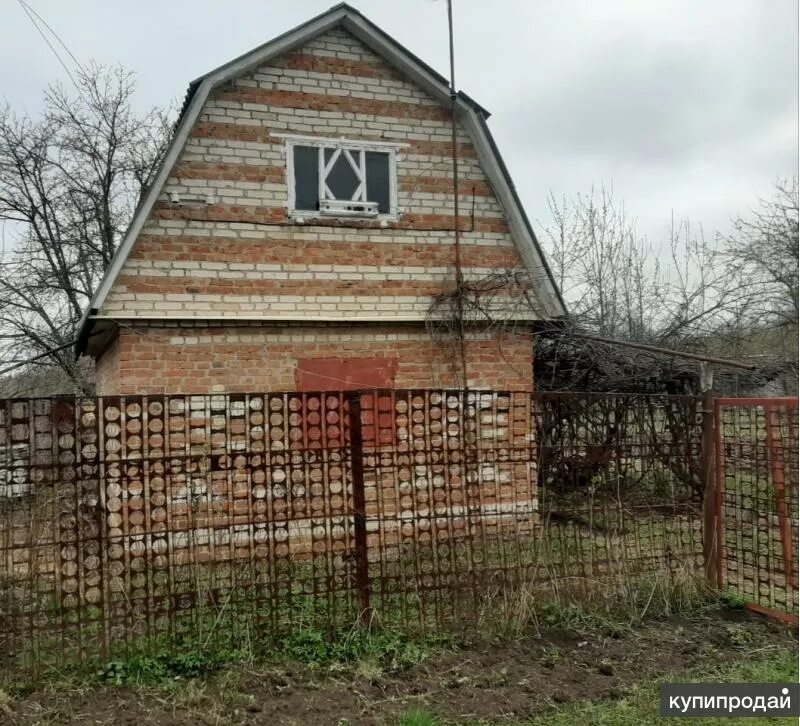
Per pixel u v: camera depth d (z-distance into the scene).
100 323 7.54
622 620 5.13
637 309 16.84
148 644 4.16
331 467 4.54
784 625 5.14
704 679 4.31
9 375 18.56
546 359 10.34
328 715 3.77
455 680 4.20
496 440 5.03
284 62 8.00
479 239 8.56
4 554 3.96
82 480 4.04
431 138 8.49
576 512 5.19
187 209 7.56
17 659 4.05
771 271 15.25
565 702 4.03
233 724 3.64
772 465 5.26
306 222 7.94
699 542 5.67
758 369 9.84
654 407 5.50
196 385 7.52
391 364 8.16
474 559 4.86
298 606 4.66
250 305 7.70
